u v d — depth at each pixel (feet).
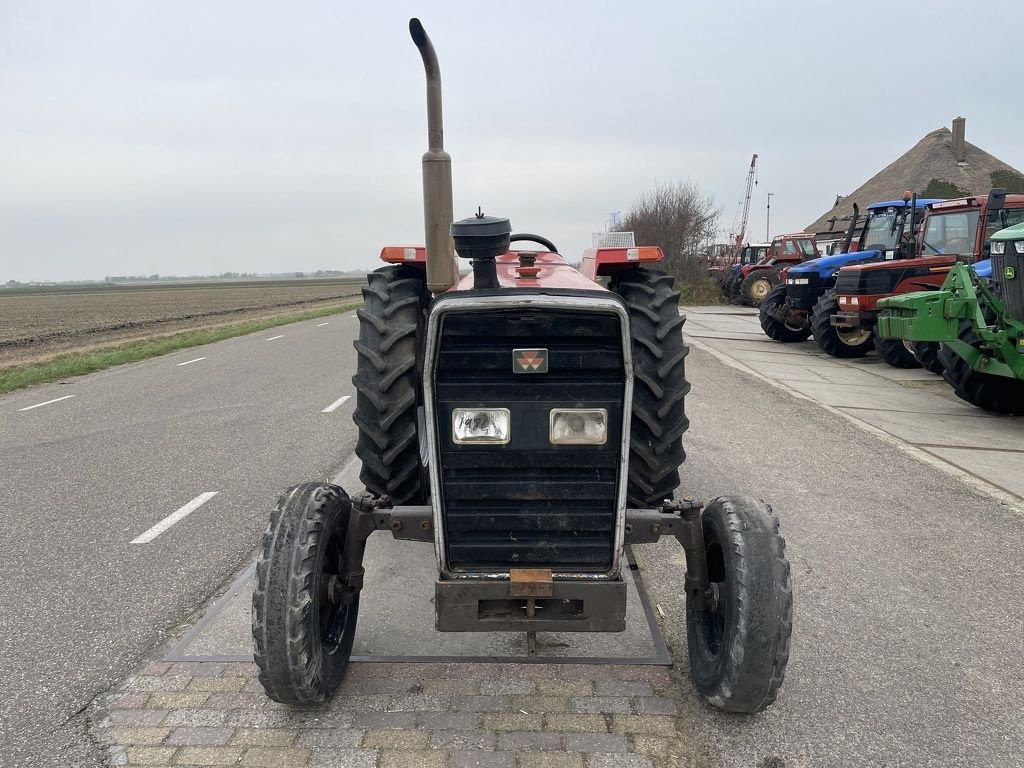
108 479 18.24
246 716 8.64
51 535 14.53
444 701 8.89
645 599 11.51
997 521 14.92
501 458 8.08
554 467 8.14
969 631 10.69
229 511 15.79
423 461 11.39
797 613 11.19
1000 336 22.75
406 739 8.20
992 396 24.73
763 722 8.51
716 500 8.80
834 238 78.54
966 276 24.04
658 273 13.20
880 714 8.71
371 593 11.85
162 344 51.01
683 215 111.24
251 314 104.99
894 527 14.60
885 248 43.04
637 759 7.86
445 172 8.15
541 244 16.74
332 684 8.68
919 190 105.19
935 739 8.27
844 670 9.65
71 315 115.14
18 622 11.02
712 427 22.85
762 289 79.20
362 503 8.94
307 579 7.92
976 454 19.90
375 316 11.57
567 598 8.10
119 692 9.16
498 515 8.32
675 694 9.03
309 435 22.47
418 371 11.62
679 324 11.87
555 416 7.93
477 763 7.79
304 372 36.24
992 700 9.04
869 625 10.84
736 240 122.21
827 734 8.32
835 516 15.19
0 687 9.30
